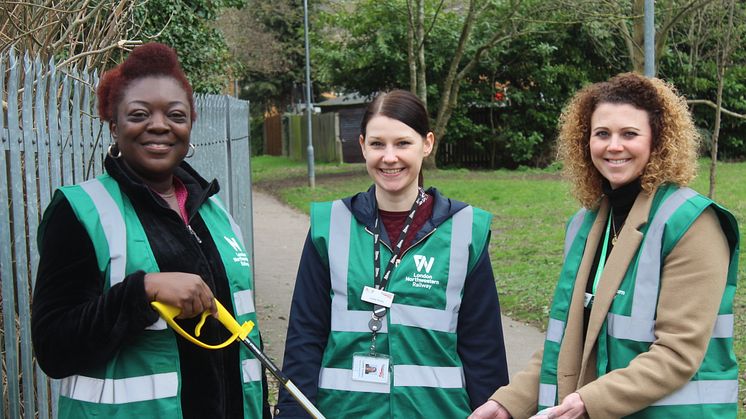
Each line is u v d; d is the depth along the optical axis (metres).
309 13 38.75
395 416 2.96
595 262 2.73
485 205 16.16
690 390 2.47
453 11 24.95
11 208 3.65
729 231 2.54
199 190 2.75
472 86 25.39
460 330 3.09
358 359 3.00
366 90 25.91
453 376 3.02
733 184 17.50
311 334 3.07
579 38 24.56
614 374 2.49
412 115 3.08
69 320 2.30
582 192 2.83
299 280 3.14
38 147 3.72
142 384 2.41
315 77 39.28
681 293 2.46
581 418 2.50
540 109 25.58
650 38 7.95
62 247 2.37
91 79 4.39
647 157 2.62
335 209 3.17
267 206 17.77
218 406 2.54
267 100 43.00
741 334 6.62
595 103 2.73
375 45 24.27
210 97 7.08
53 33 4.57
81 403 2.38
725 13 11.73
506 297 8.51
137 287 2.28
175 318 2.41
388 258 3.07
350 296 3.04
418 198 3.14
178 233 2.55
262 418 2.84
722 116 25.81
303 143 33.56
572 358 2.67
